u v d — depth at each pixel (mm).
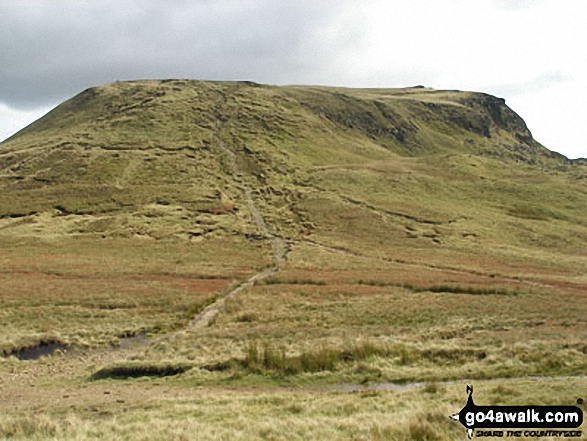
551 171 173000
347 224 103125
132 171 129750
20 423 15148
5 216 101750
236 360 23984
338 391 19969
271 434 13820
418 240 94625
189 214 104688
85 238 87438
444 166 159125
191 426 14500
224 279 59281
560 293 50625
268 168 143625
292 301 44812
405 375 21812
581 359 22281
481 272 69062
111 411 17594
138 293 47031
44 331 33500
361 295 48438
